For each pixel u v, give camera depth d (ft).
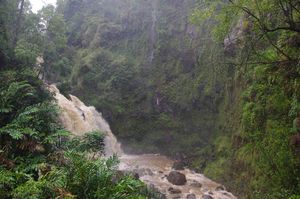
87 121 81.66
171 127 86.89
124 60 102.42
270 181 36.47
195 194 51.85
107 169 27.63
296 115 35.99
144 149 87.04
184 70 91.71
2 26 54.65
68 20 137.39
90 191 24.99
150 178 59.67
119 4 129.49
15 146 31.60
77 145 34.55
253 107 47.83
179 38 97.60
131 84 96.78
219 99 76.95
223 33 33.40
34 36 64.64
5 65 53.62
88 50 116.47
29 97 42.86
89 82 101.35
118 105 94.68
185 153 80.07
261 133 43.16
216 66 78.43
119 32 117.70
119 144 90.58
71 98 87.40
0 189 23.44
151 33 105.91
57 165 30.30
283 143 34.86
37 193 22.34
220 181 58.95
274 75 38.55
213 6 33.06
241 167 52.26
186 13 100.12
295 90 35.32
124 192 26.58
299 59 31.48
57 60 72.13
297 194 29.68
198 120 82.23
